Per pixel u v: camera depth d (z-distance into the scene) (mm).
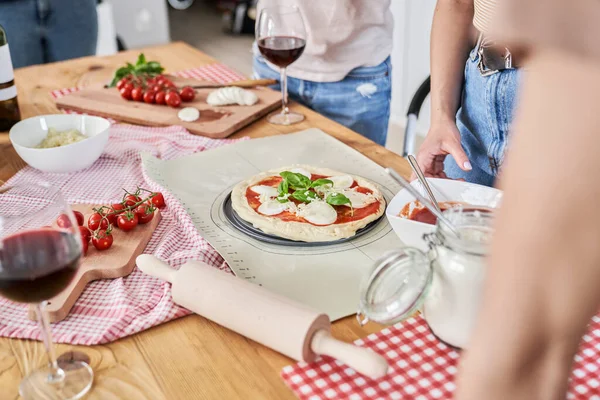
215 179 1379
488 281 338
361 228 1151
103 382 827
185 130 1634
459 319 810
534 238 297
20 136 1457
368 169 1403
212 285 907
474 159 1524
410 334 891
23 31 2988
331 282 1010
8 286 745
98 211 1169
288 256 1083
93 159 1456
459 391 373
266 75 2033
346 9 1807
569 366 345
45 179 1413
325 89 1924
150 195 1266
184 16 6527
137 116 1730
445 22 1480
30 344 906
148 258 995
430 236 827
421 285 776
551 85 271
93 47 3340
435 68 1502
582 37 250
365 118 1972
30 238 760
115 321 927
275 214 1175
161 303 961
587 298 304
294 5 1821
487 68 1373
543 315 319
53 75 2105
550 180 283
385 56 1927
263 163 1450
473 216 808
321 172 1334
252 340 898
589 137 268
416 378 806
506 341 334
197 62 2211
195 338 908
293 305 852
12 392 816
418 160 1390
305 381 807
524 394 352
